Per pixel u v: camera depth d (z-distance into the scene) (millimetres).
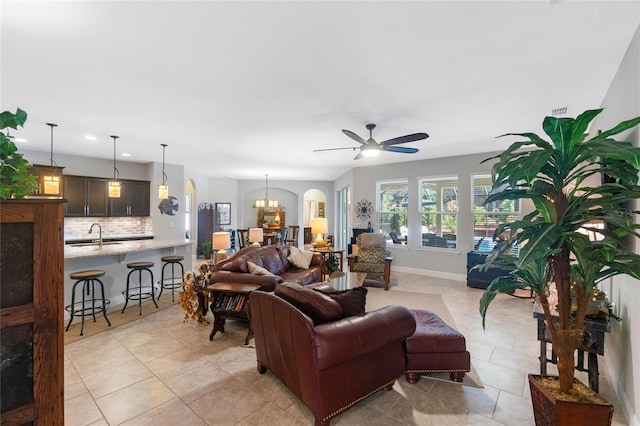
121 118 3691
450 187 6344
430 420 1966
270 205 11094
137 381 2406
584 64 2355
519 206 5520
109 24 1863
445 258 6305
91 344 3080
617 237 1527
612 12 1745
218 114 3545
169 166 7148
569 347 1581
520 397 2215
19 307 1210
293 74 2535
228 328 3531
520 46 2113
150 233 6891
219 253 4324
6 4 1658
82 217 6051
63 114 3525
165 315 3965
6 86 2758
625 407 2037
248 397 2203
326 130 4230
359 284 4168
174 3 1676
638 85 1913
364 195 7523
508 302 4512
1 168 1252
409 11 1744
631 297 1971
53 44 2080
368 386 2035
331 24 1868
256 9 1728
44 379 1268
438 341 2342
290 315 1953
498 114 3516
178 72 2500
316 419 1849
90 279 3438
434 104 3213
